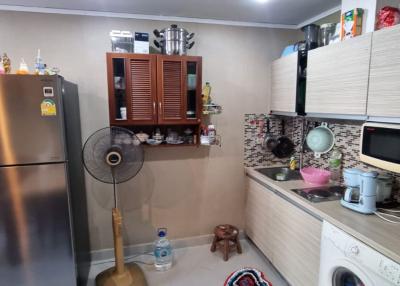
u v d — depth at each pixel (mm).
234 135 2793
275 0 2125
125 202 2623
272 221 2312
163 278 2338
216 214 2879
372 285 1286
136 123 2289
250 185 2758
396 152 1511
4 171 1789
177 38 2283
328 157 2375
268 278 2332
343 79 1757
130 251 2684
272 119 2859
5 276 1908
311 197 1908
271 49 2770
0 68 1831
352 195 1719
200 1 2131
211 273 2404
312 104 2076
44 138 1820
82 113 2402
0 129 1745
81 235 2342
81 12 2301
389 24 1525
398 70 1379
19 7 2189
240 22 2656
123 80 2250
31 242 1909
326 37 2082
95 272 2449
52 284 1992
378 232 1385
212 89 2678
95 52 2363
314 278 1769
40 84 1770
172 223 2771
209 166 2779
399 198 1756
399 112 1386
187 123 2400
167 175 2689
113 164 2055
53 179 1878
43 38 2262
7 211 1833
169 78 2301
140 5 2203
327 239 1587
